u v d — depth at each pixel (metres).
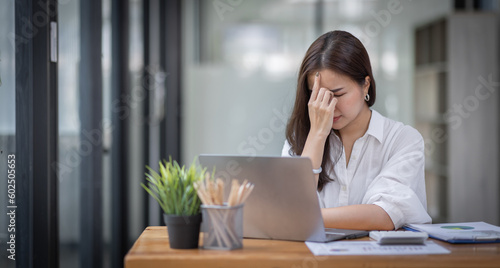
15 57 1.67
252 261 1.21
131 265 1.20
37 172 1.80
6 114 1.61
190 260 1.20
